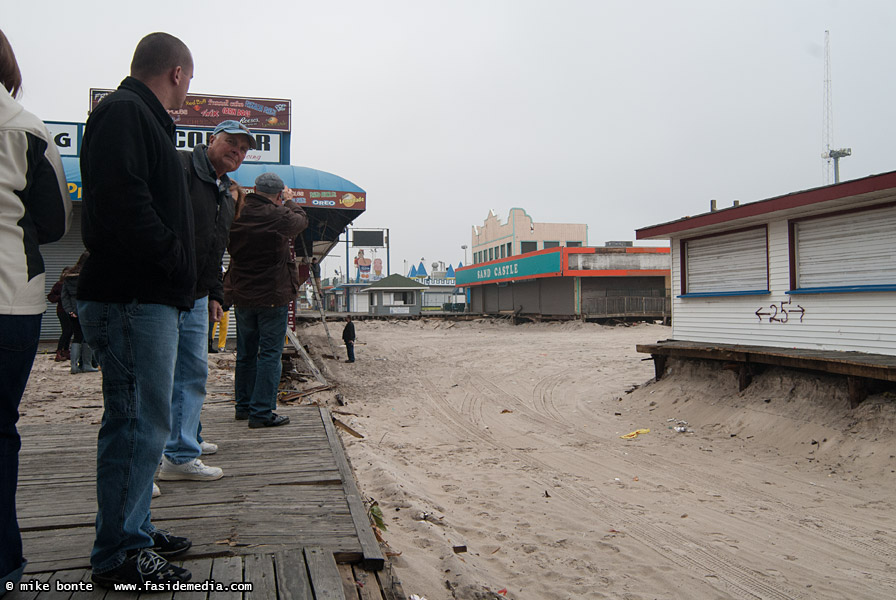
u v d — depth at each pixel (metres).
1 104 1.96
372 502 4.50
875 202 8.97
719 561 4.97
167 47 2.38
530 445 9.29
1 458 2.04
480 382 15.18
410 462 7.99
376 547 2.67
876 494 6.64
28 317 2.03
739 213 10.88
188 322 3.37
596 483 7.23
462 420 11.16
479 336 27.22
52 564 2.42
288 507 3.11
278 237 4.75
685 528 5.73
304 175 15.80
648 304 32.75
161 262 2.17
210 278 3.49
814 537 5.54
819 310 9.89
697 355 11.22
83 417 5.88
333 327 30.66
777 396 9.79
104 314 2.21
